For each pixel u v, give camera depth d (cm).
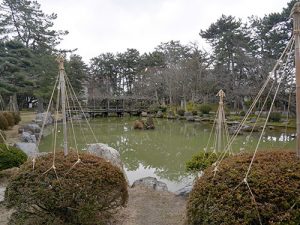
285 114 2034
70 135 1758
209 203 278
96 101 3572
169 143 1513
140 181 673
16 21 2486
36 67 2173
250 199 256
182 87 3238
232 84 2619
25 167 388
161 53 4269
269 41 2669
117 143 1533
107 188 376
